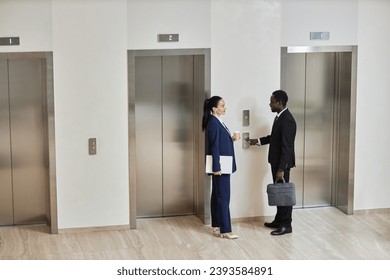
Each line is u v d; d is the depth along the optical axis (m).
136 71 7.73
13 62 7.36
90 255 6.68
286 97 7.25
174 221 7.91
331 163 8.37
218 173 7.00
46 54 7.06
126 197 7.52
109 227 7.52
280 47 7.66
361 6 7.80
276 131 7.27
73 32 7.09
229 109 7.60
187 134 7.98
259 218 7.90
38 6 6.98
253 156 7.77
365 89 7.98
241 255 6.64
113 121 7.35
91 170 7.37
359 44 7.87
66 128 7.24
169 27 7.32
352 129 8.02
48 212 7.63
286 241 7.11
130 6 7.20
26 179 7.59
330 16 7.74
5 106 7.43
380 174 8.19
